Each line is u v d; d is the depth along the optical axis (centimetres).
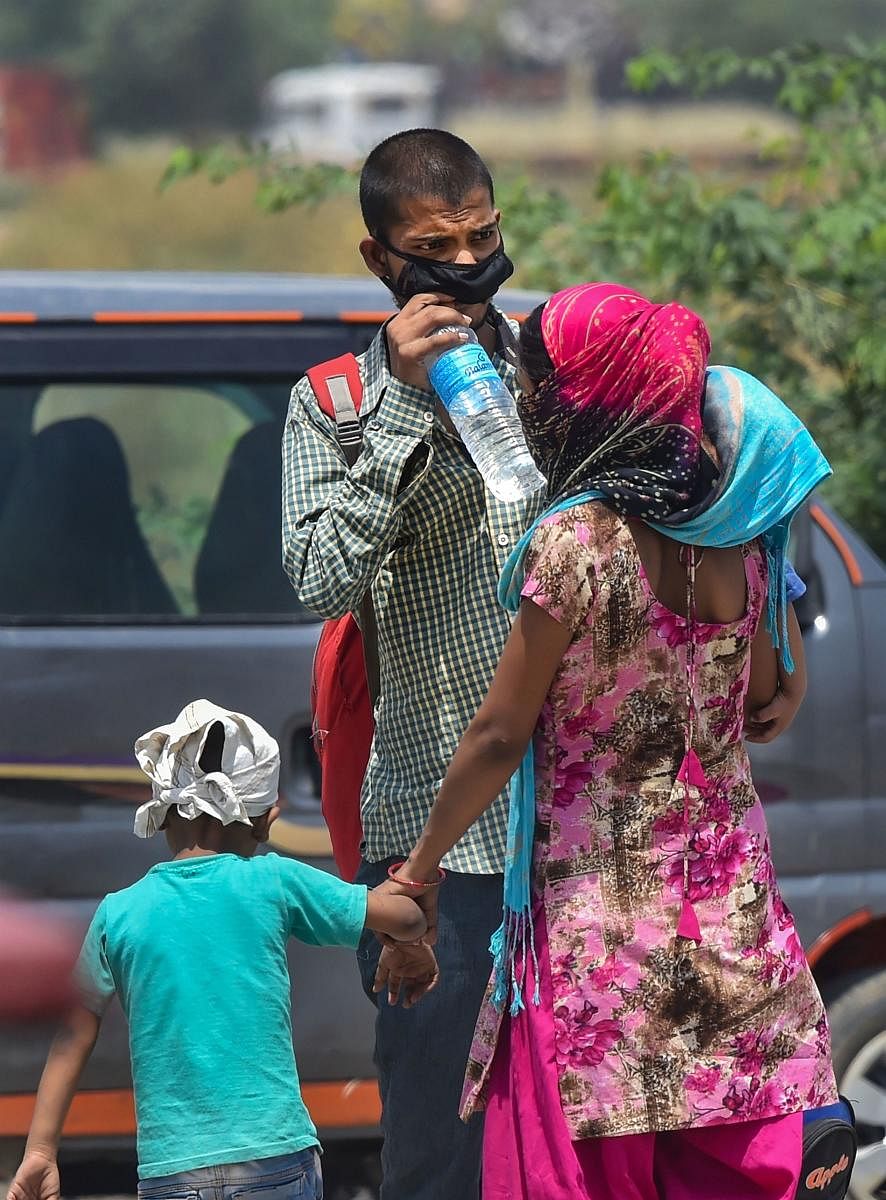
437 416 1203
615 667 1062
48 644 1566
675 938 1070
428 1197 1263
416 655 1230
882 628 1667
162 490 1667
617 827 1074
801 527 1644
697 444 1049
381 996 1264
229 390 1623
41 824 1555
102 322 1602
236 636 1591
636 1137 1070
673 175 2577
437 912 1217
